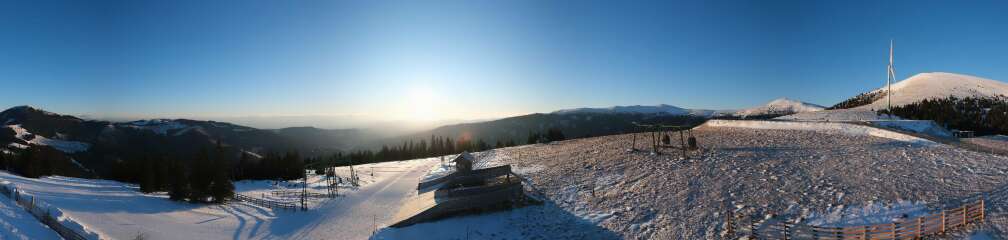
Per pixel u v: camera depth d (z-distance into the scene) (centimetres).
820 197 3484
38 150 7500
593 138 9706
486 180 5275
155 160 7525
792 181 4003
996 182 3503
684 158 5512
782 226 2991
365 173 8369
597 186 4644
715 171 4669
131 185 7275
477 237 3475
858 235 2584
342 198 5597
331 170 8119
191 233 3772
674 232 3188
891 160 4519
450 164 8006
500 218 3856
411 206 4241
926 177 3778
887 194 3384
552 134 11581
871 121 7025
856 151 5122
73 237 2944
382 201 5172
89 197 4828
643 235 3222
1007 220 2634
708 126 9300
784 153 5334
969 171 3881
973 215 2727
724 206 3559
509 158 7650
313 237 3788
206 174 5491
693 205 3681
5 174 6059
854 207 3186
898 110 8625
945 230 2534
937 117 7781
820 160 4772
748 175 4366
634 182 4606
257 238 3788
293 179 8300
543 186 4888
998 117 7562
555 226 3612
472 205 3938
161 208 4759
